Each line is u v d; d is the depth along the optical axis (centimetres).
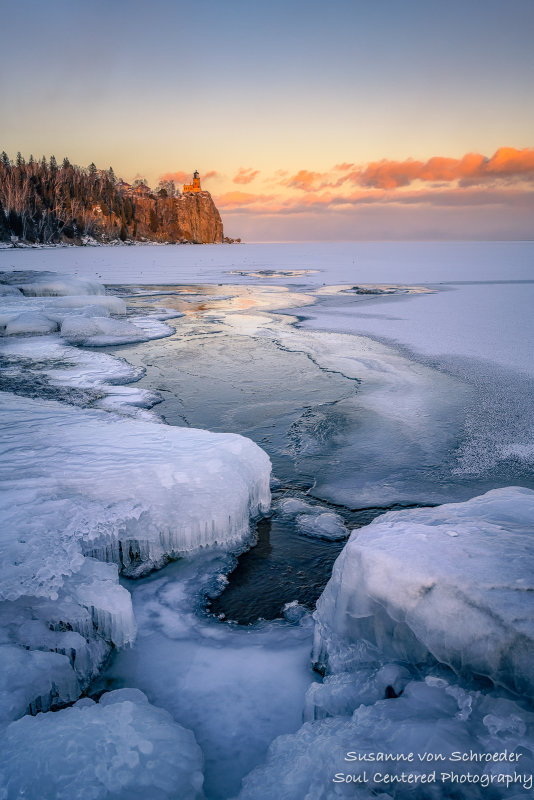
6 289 2117
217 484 529
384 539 328
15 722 246
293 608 430
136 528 473
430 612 274
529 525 341
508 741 213
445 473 677
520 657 239
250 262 5200
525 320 1720
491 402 930
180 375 1146
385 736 227
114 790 215
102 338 1487
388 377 1101
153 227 14125
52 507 467
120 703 265
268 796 221
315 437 794
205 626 405
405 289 2662
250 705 318
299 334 1581
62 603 361
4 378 1080
